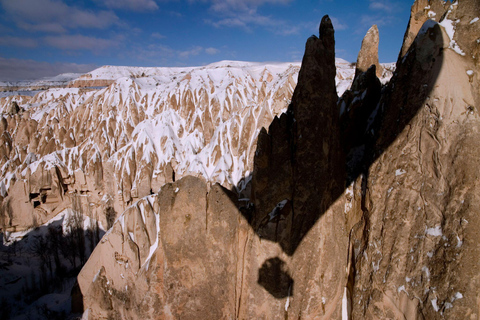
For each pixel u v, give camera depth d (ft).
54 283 100.27
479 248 29.25
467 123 31.19
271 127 44.83
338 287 41.96
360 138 46.26
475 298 28.96
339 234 42.70
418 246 32.96
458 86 32.12
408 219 34.19
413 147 34.55
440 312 30.12
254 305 42.50
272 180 43.42
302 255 41.57
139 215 53.21
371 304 35.81
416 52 35.09
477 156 30.30
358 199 42.63
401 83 36.65
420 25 43.19
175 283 45.78
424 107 33.81
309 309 41.39
